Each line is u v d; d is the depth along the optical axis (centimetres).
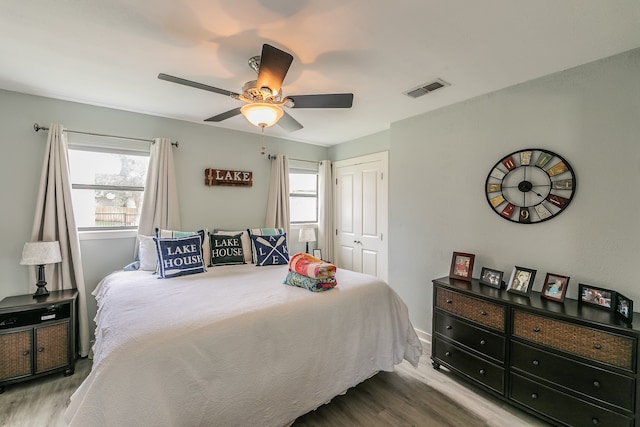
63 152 254
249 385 153
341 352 194
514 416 190
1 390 206
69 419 120
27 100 247
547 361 179
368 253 388
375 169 376
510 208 230
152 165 297
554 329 176
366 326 212
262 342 162
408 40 165
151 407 123
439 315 244
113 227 289
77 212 273
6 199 241
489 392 207
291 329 174
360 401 204
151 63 194
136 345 132
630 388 150
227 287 217
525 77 213
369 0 132
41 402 197
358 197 402
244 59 188
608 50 175
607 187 185
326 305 194
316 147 440
